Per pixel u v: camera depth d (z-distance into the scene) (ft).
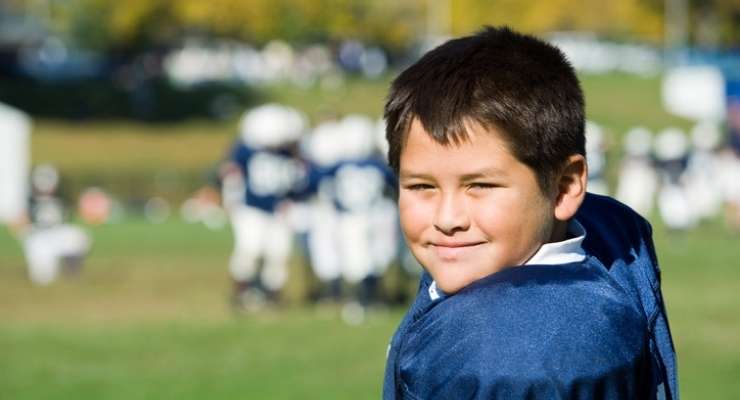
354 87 315.58
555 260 11.09
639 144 148.66
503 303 10.44
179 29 338.34
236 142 76.59
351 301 76.33
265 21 334.44
